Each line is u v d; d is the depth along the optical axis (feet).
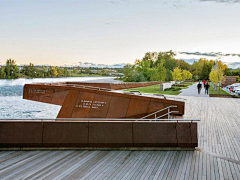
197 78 388.98
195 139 24.91
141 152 24.38
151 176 18.88
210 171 19.95
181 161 22.07
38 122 25.20
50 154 23.66
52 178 18.38
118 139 25.02
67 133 25.11
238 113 52.01
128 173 19.40
